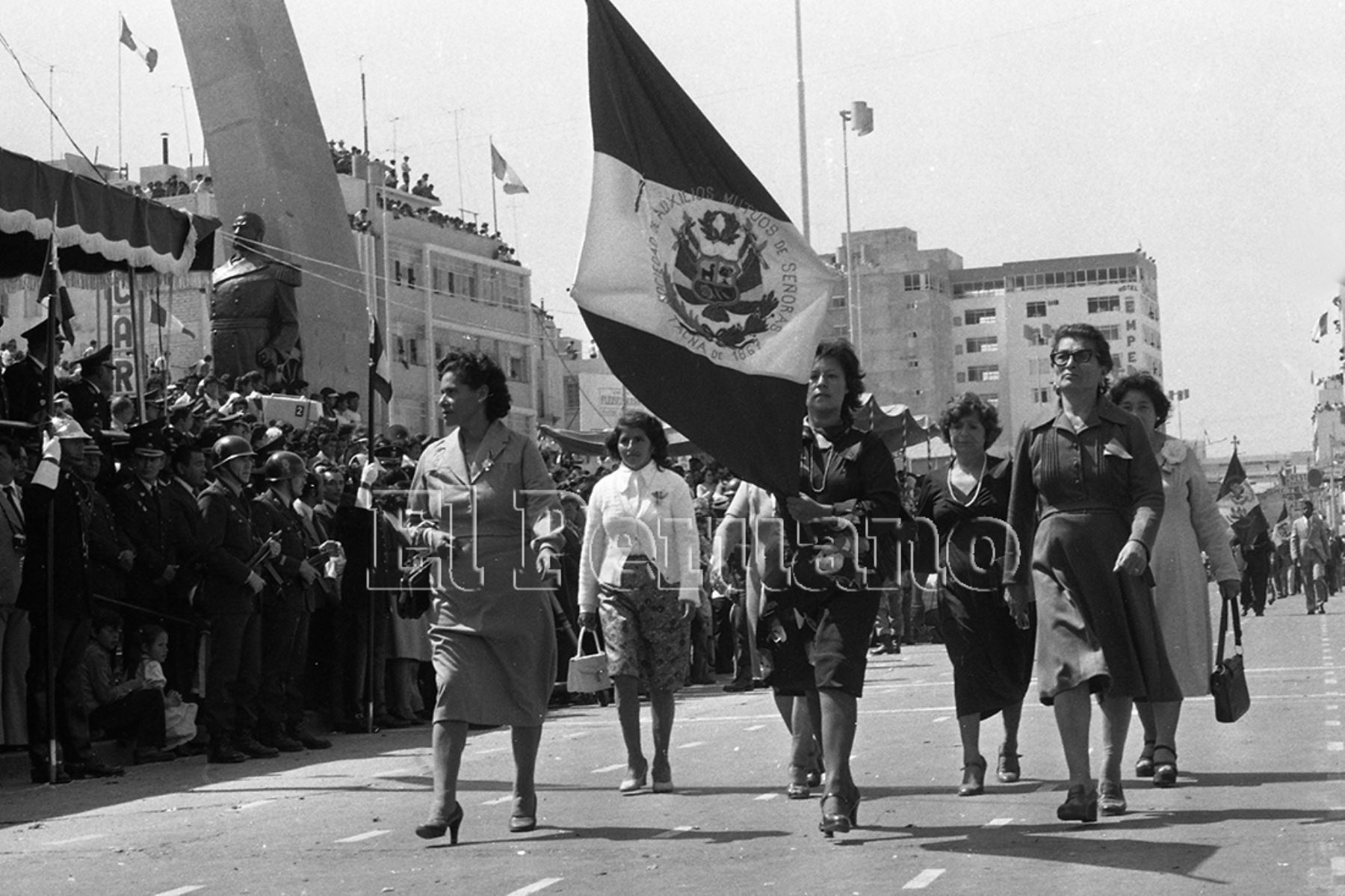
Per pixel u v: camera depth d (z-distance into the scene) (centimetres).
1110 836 858
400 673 1783
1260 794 989
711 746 1434
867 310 11981
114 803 1196
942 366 12138
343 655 1727
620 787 1144
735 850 864
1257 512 3656
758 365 892
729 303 898
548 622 943
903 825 926
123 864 901
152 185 5025
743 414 891
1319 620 3378
